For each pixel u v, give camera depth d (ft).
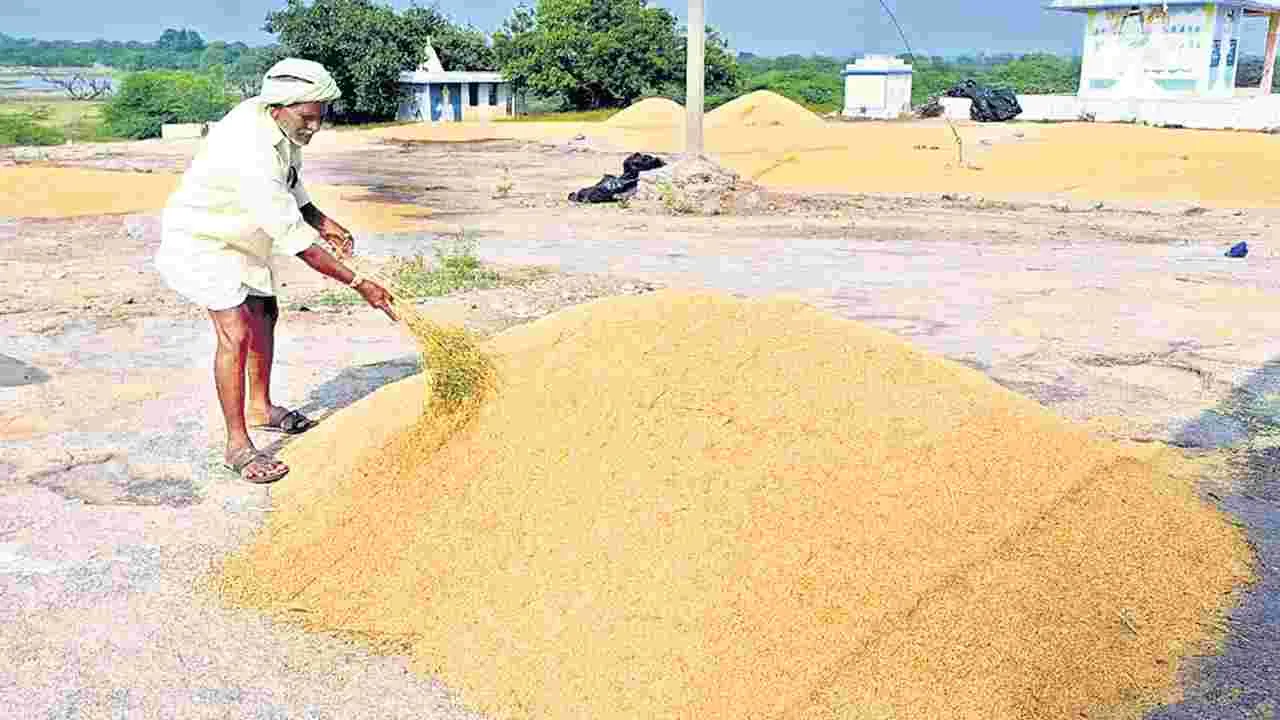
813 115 109.50
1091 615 11.24
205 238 15.15
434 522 12.60
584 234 43.60
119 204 52.19
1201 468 16.84
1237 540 13.87
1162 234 43.34
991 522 11.73
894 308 28.60
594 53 142.20
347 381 20.98
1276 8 106.42
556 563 11.46
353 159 86.02
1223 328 26.35
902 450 12.15
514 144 98.68
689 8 53.11
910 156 73.97
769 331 13.66
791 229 45.19
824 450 11.96
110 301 28.86
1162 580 12.25
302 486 14.71
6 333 25.02
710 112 112.16
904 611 10.61
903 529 11.34
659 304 14.42
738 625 10.49
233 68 158.40
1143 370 22.61
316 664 11.12
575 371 13.35
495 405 13.43
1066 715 10.08
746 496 11.48
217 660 11.21
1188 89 101.86
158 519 14.52
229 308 15.23
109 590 12.63
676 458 11.91
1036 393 20.97
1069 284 31.99
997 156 72.95
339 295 29.40
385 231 44.29
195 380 21.24
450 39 146.10
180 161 79.25
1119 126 92.99
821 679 10.05
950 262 36.17
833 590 10.73
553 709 10.16
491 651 10.93
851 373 13.12
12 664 11.14
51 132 126.82
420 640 11.41
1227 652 11.33
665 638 10.49
